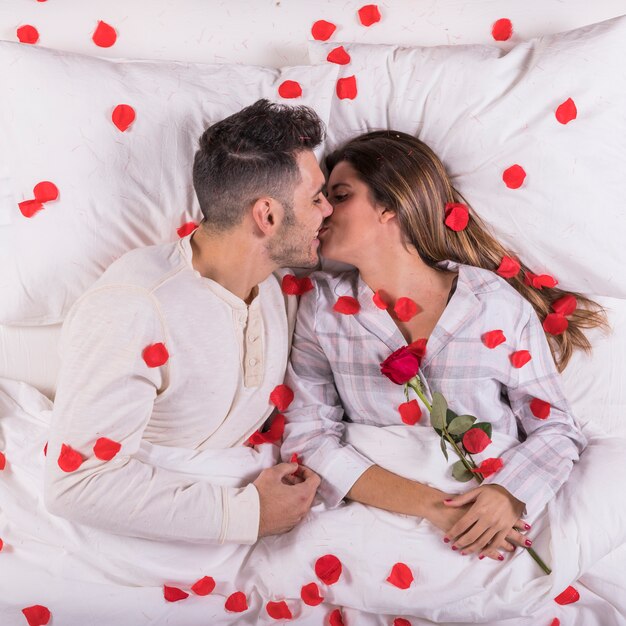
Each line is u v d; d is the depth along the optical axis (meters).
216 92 1.58
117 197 1.54
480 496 1.40
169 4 1.76
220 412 1.46
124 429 1.33
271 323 1.52
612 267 1.58
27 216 1.54
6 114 1.55
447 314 1.50
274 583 1.42
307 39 1.76
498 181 1.57
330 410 1.57
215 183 1.37
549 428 1.51
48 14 1.74
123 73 1.57
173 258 1.40
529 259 1.61
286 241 1.41
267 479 1.44
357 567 1.39
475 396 1.50
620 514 1.42
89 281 1.57
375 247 1.51
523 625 1.38
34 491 1.47
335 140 1.65
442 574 1.38
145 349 1.32
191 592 1.41
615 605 1.42
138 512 1.34
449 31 1.75
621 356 1.67
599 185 1.55
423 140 1.62
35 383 1.67
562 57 1.57
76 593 1.38
